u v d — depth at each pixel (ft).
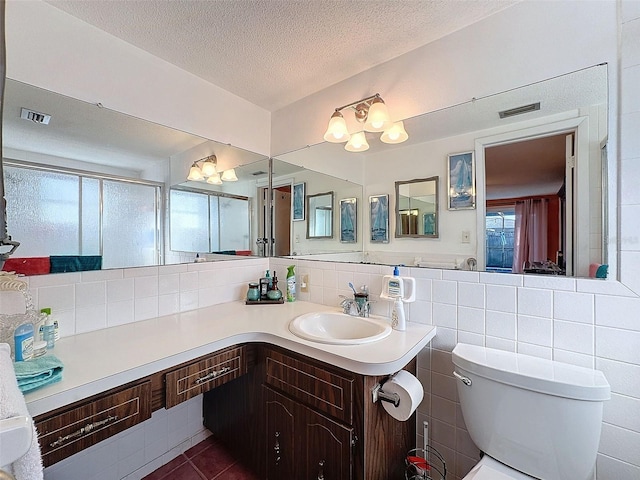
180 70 5.46
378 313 5.28
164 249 5.38
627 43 3.31
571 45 3.65
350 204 5.74
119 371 3.19
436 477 4.62
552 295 3.75
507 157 4.11
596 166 3.50
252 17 4.16
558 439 3.16
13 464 1.61
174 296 5.49
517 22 4.01
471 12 4.13
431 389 4.67
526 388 3.28
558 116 3.74
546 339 3.78
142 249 5.09
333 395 3.75
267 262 7.14
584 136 3.57
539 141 3.86
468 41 4.39
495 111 4.20
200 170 5.86
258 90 6.20
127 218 4.92
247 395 4.91
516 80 4.03
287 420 4.28
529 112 3.94
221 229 6.24
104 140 4.63
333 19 4.20
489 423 3.57
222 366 4.26
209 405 5.86
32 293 3.90
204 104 5.85
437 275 4.62
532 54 3.91
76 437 2.95
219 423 5.60
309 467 4.01
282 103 6.75
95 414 3.09
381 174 5.34
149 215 5.18
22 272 3.84
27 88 3.86
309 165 6.40
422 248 4.85
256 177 6.86
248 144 6.69
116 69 4.63
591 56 3.53
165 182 5.38
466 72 4.42
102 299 4.58
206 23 4.28
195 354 3.85
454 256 4.53
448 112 4.59
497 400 3.49
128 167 4.94
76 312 4.31
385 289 4.89
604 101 3.46
